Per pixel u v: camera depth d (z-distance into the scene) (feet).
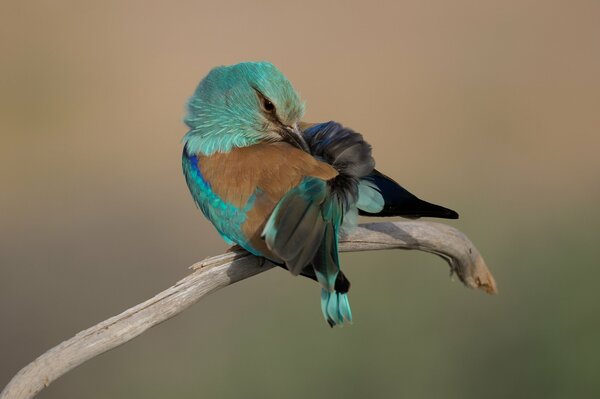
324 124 44.55
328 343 54.03
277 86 45.80
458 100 101.35
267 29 112.27
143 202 86.17
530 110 100.07
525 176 87.15
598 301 54.54
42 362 35.42
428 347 53.36
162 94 102.17
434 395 52.26
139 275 75.05
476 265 44.86
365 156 41.06
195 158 45.47
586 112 99.91
